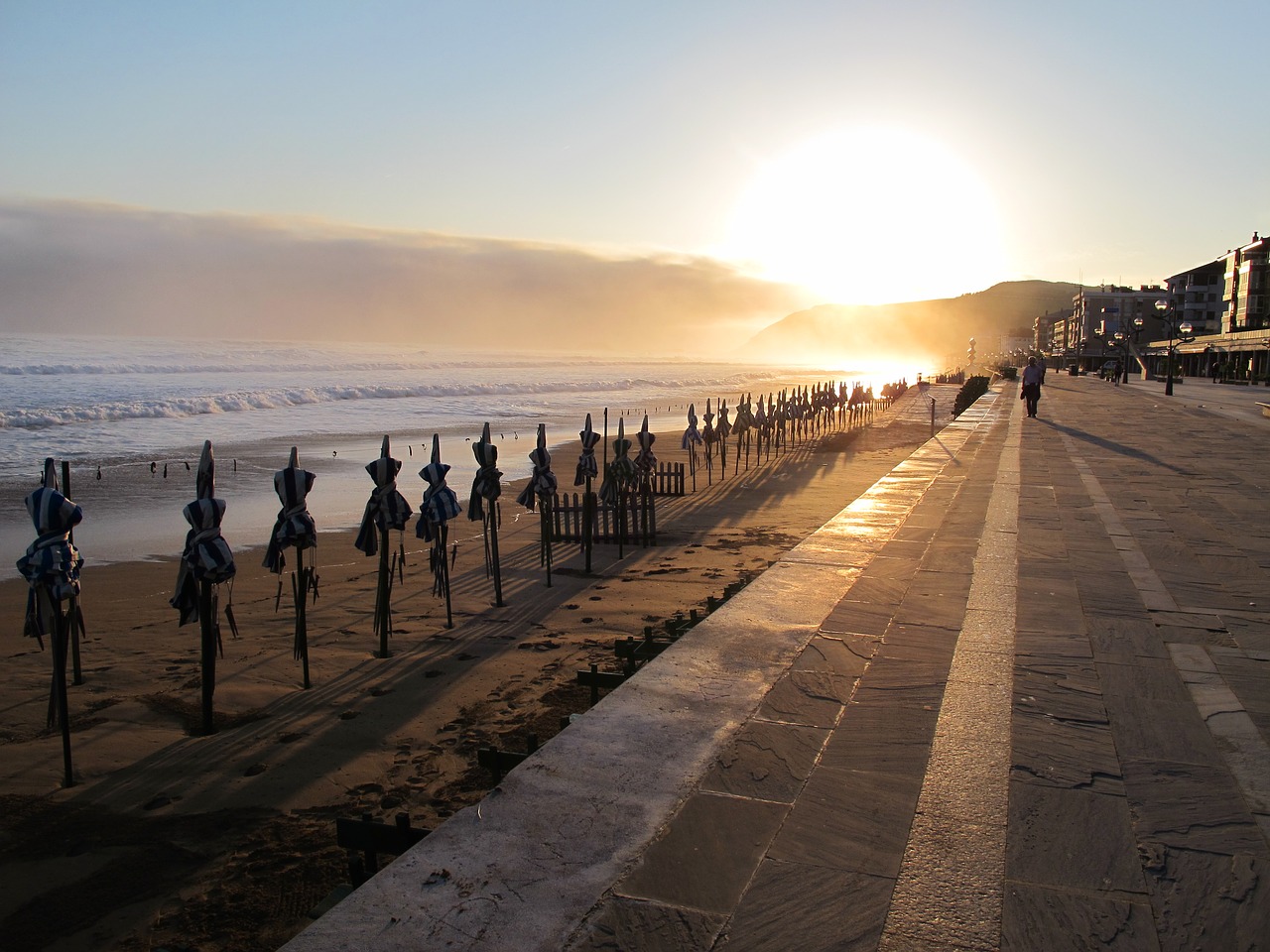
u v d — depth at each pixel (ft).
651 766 11.82
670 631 22.11
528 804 10.73
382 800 20.53
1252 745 13.07
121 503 67.97
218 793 21.12
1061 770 12.07
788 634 18.03
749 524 59.11
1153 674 16.15
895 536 29.25
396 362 404.36
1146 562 25.95
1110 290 444.14
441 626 35.55
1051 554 26.71
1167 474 47.62
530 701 26.84
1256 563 25.94
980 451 60.34
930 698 14.57
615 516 52.95
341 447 106.42
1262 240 262.26
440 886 8.99
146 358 334.85
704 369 533.55
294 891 16.94
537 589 41.60
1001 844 10.09
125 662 31.37
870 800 11.02
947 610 20.13
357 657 31.53
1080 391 162.81
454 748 23.50
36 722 25.88
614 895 8.86
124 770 22.56
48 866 18.01
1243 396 144.05
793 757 12.19
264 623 36.29
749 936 8.29
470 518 43.39
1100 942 8.34
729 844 9.89
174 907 16.48
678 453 103.09
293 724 25.46
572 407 183.62
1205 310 350.02
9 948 15.38
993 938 8.38
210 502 24.79
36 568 21.71
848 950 8.16
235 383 226.58
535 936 8.20
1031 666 16.38
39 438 109.70
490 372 353.51
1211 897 9.10
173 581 44.75
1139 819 10.77
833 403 137.80
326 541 53.88
